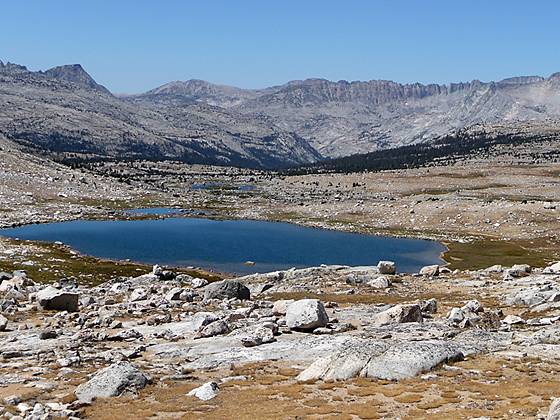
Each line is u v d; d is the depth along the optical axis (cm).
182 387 3681
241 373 4012
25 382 3797
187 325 5672
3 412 3098
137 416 3109
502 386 3359
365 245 18688
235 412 3133
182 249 17212
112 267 12469
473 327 5244
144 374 3788
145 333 5453
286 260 15938
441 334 4909
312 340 4806
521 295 6894
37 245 15462
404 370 3672
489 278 9538
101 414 3156
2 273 8744
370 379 3634
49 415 3006
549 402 3027
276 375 3922
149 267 13275
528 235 19825
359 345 4053
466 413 2889
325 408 3091
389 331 5150
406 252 17375
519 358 4025
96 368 4156
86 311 6631
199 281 9019
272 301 7669
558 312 5959
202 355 4556
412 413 2956
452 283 9169
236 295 7406
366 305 7038
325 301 7606
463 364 3869
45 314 6372
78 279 10831
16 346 4897
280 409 3127
